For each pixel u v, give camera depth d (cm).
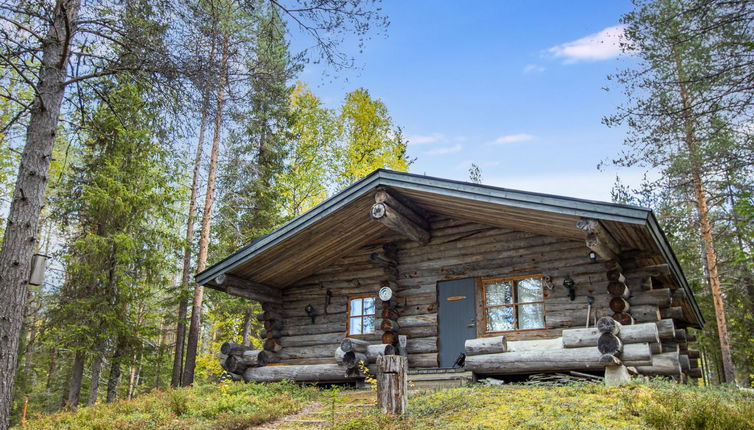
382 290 1398
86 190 1712
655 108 1605
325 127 2581
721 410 709
